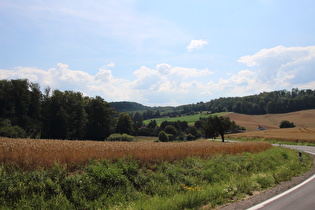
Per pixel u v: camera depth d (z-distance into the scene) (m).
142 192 8.98
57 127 65.62
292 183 9.92
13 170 8.40
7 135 52.06
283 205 6.64
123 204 7.48
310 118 123.25
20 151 10.79
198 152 16.55
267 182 9.81
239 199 7.61
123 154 12.82
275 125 119.94
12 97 64.25
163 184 9.70
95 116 73.88
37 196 7.00
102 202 7.54
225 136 88.81
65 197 7.18
